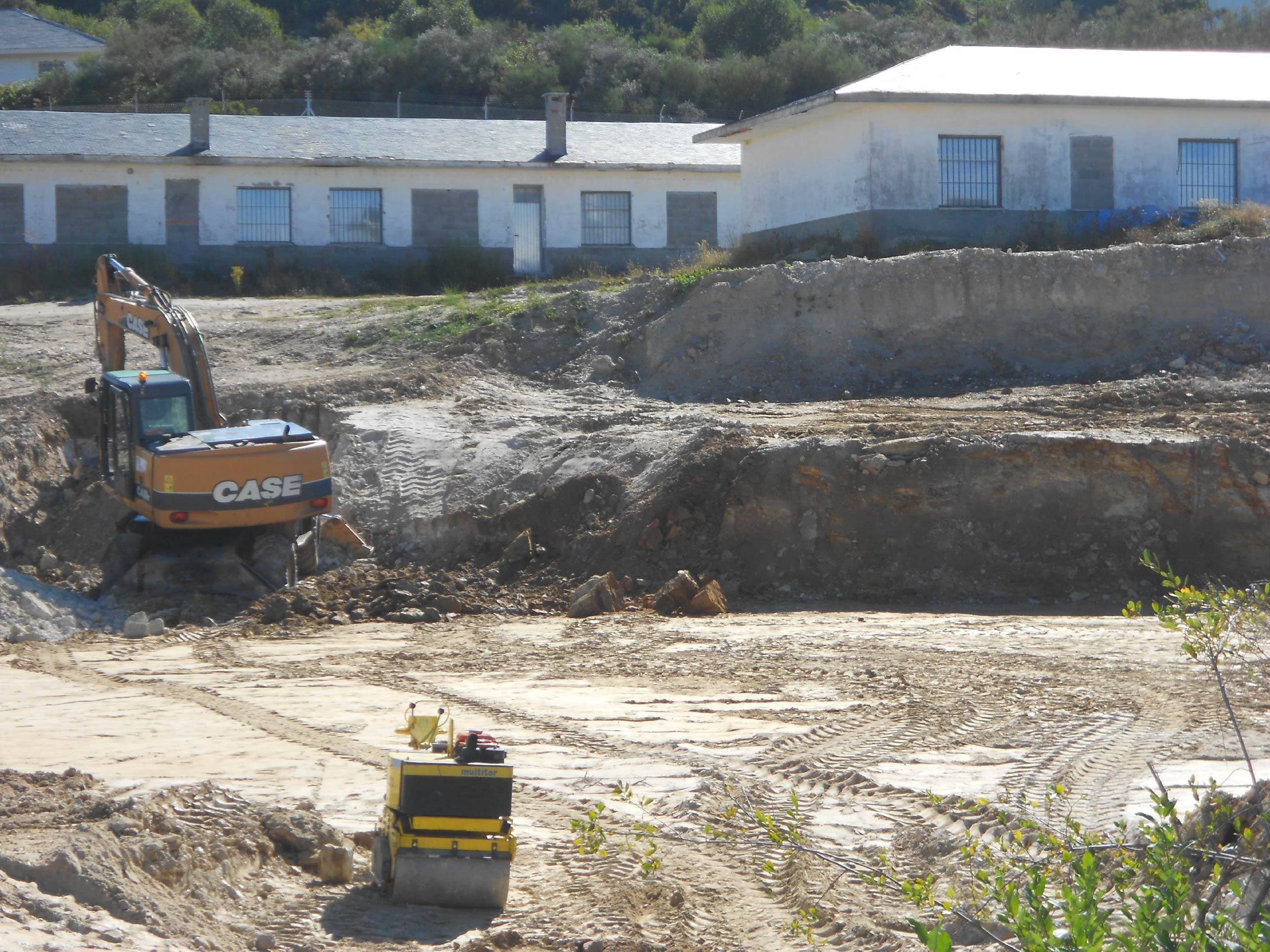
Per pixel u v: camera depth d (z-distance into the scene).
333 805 12.70
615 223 54.22
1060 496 26.22
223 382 34.69
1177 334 34.31
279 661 21.17
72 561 28.39
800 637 22.11
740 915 10.09
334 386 34.25
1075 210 39.44
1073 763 13.98
